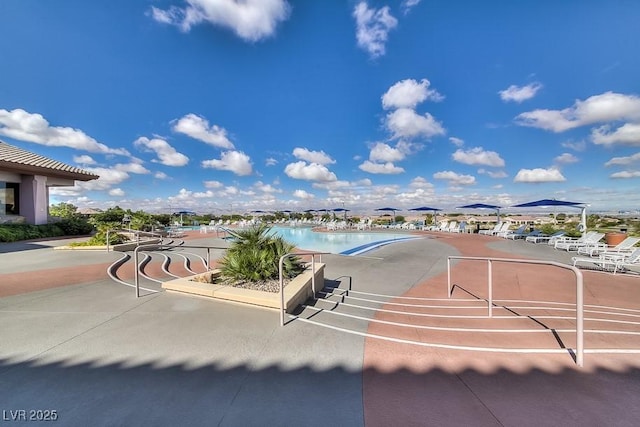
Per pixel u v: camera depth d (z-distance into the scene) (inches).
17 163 522.3
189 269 321.7
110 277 247.4
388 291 245.9
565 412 82.0
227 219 1427.2
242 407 82.1
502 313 186.1
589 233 513.3
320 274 243.3
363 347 124.0
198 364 106.4
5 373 98.0
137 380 95.0
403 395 89.6
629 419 79.0
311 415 79.0
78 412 78.7
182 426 73.8
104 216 828.0
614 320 170.6
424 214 1416.1
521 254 449.7
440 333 144.6
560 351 123.0
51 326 139.9
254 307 171.5
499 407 84.0
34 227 551.8
